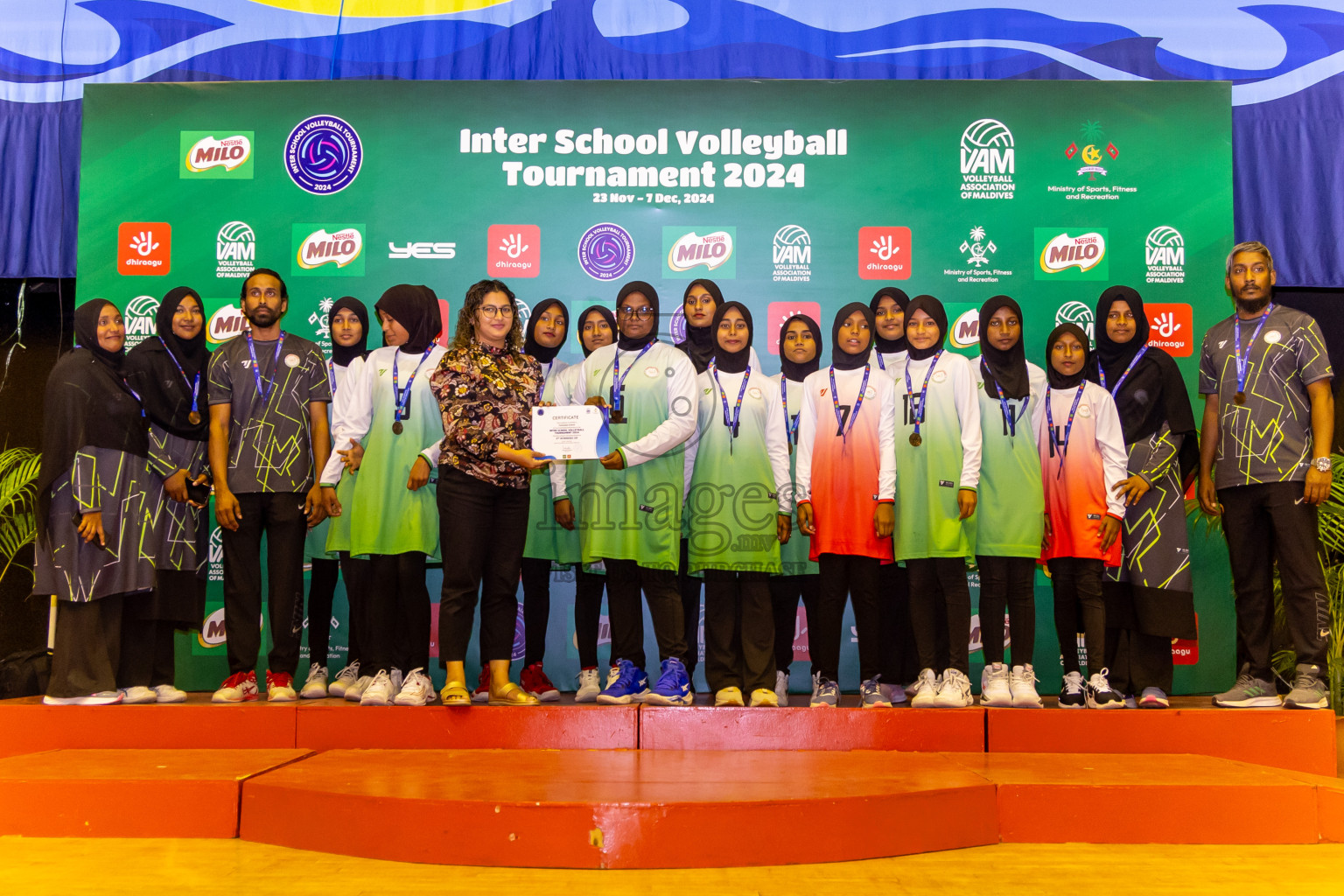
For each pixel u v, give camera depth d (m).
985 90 4.02
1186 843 2.52
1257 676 3.25
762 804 2.28
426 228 4.00
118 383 3.42
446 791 2.39
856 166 4.01
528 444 3.04
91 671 3.24
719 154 4.02
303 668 3.88
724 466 3.41
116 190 4.00
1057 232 3.97
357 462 3.52
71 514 3.26
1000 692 3.21
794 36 4.19
